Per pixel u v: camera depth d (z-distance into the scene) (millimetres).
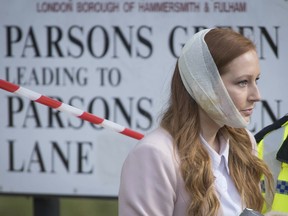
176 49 12031
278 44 11898
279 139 8156
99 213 19031
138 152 6910
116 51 12156
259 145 8195
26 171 12484
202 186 6848
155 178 6832
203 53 6844
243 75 6828
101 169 12352
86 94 12234
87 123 12312
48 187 12453
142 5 12055
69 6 12203
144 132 12141
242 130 7473
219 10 11930
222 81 6832
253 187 7328
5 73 12406
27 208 19391
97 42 12180
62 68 12273
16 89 8617
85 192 12414
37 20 12297
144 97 12125
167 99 7445
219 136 7324
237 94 6848
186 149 6918
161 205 6832
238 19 11930
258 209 7359
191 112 7023
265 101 11953
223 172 7230
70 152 12375
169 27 12023
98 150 12328
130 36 12109
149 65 12094
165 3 12023
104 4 12141
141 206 6809
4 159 12500
